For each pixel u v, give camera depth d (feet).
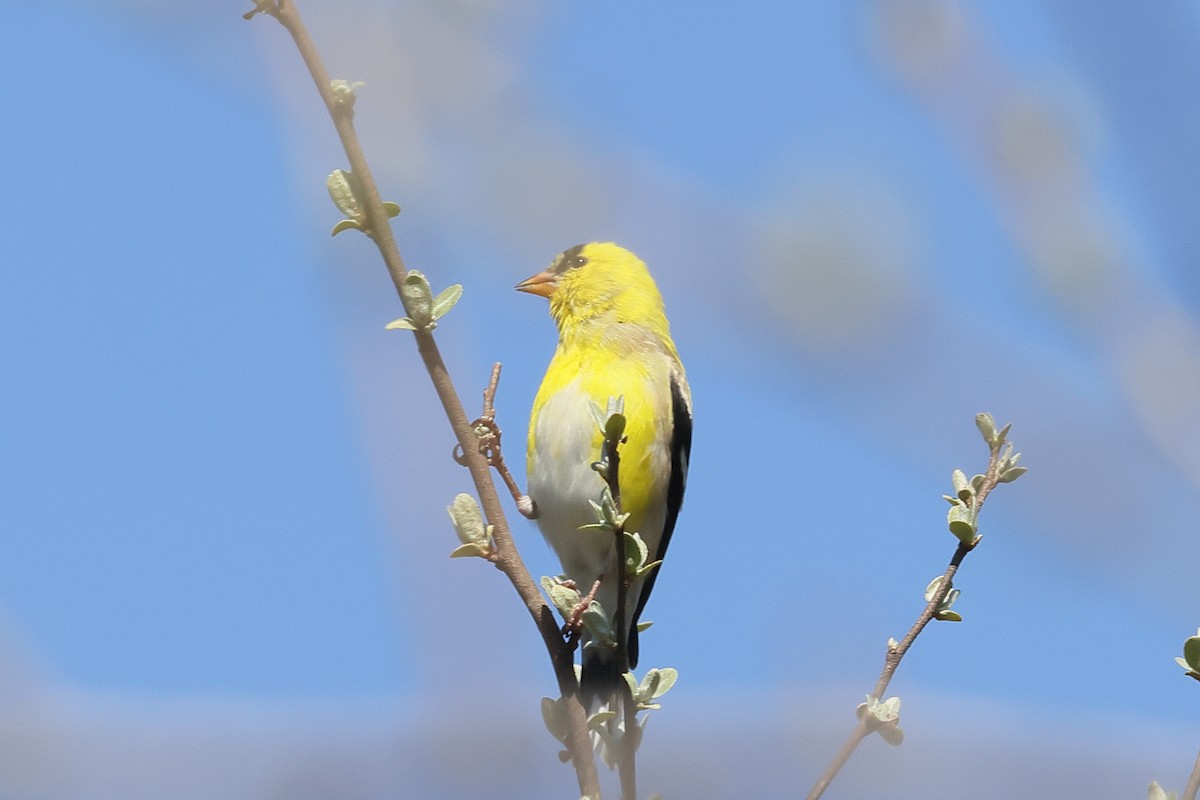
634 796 15.39
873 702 15.28
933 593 18.42
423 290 17.61
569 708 17.99
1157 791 13.55
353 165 17.35
